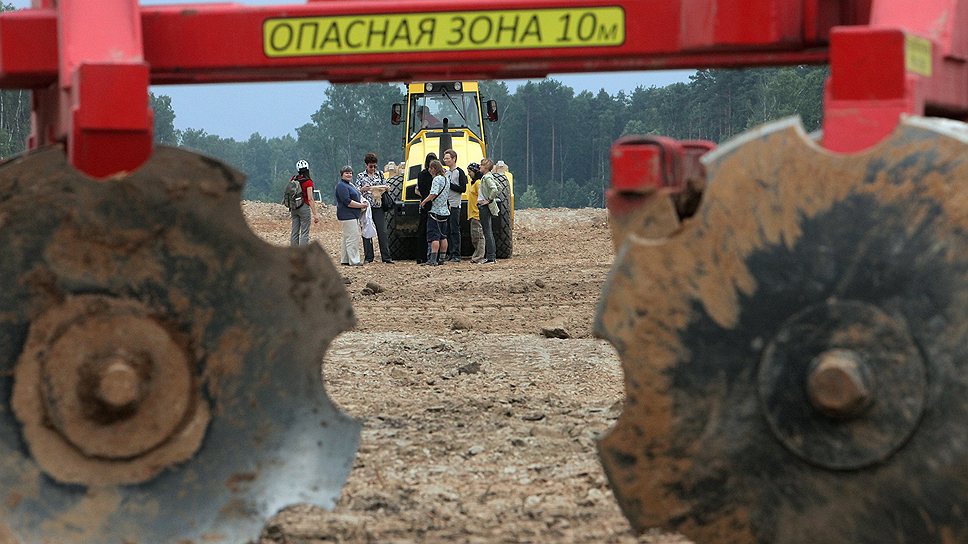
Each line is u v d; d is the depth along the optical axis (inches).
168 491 291.3
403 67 334.3
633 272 263.0
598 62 334.6
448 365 719.7
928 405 246.4
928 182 247.0
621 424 265.1
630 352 263.4
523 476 441.1
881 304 249.3
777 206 254.7
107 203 287.3
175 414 292.7
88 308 288.0
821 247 252.5
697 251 259.3
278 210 3956.7
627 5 327.9
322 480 297.1
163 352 291.6
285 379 300.0
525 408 574.6
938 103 293.7
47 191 283.0
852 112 266.8
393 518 384.5
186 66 334.3
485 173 1738.4
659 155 310.3
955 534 246.5
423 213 1755.7
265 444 297.9
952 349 245.1
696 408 260.7
